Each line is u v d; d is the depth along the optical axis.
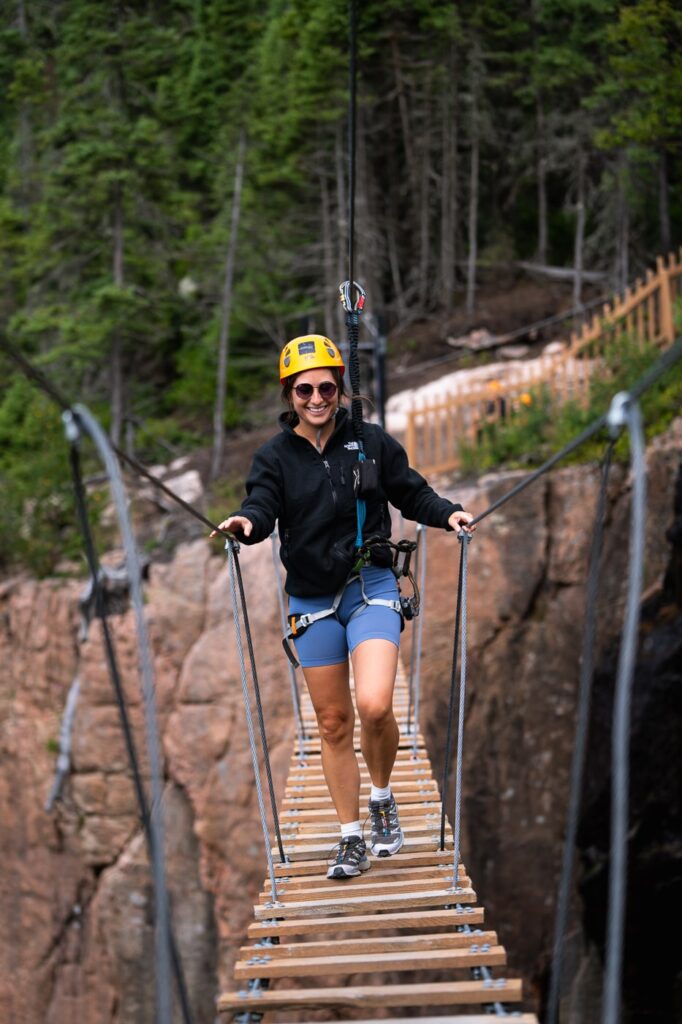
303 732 6.23
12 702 17.06
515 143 24.75
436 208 26.16
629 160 19.75
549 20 21.47
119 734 15.58
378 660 3.55
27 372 1.76
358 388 4.31
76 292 24.16
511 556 13.45
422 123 24.98
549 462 2.86
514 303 22.52
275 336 24.84
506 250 24.69
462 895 3.56
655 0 14.28
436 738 13.26
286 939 8.04
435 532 13.76
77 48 23.27
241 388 24.28
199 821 14.62
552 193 26.33
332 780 3.81
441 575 13.63
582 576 13.21
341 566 3.64
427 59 23.30
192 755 14.70
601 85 19.44
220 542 15.68
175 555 16.52
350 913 3.55
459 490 14.08
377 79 24.03
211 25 26.03
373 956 3.17
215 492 19.22
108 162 22.08
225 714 14.61
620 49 17.31
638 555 1.65
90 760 15.69
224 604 15.08
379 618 3.63
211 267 24.56
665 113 15.09
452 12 21.45
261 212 23.69
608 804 11.64
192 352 25.67
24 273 25.30
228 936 14.29
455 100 23.81
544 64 21.31
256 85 23.23
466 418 17.16
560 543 13.36
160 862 1.75
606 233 22.31
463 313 22.92
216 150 24.41
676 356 1.70
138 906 15.10
